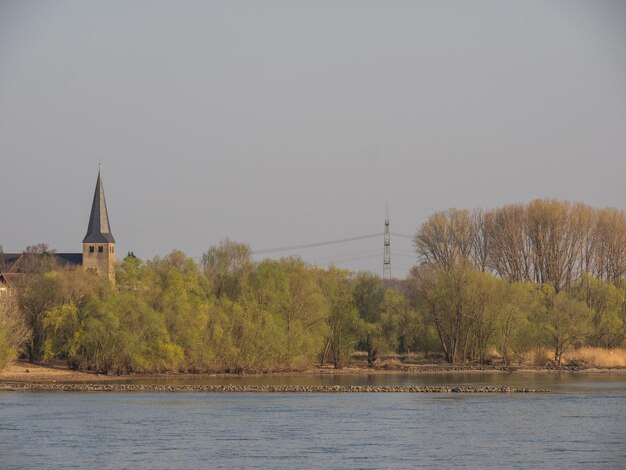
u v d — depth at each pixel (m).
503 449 180.12
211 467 163.12
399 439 189.25
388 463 167.50
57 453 173.62
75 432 193.88
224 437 189.62
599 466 166.62
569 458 172.88
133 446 180.12
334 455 173.38
